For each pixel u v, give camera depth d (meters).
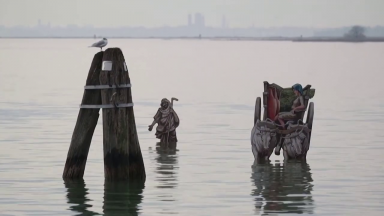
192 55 147.75
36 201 18.08
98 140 27.42
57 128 31.28
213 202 18.03
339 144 27.02
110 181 19.64
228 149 25.97
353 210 17.31
